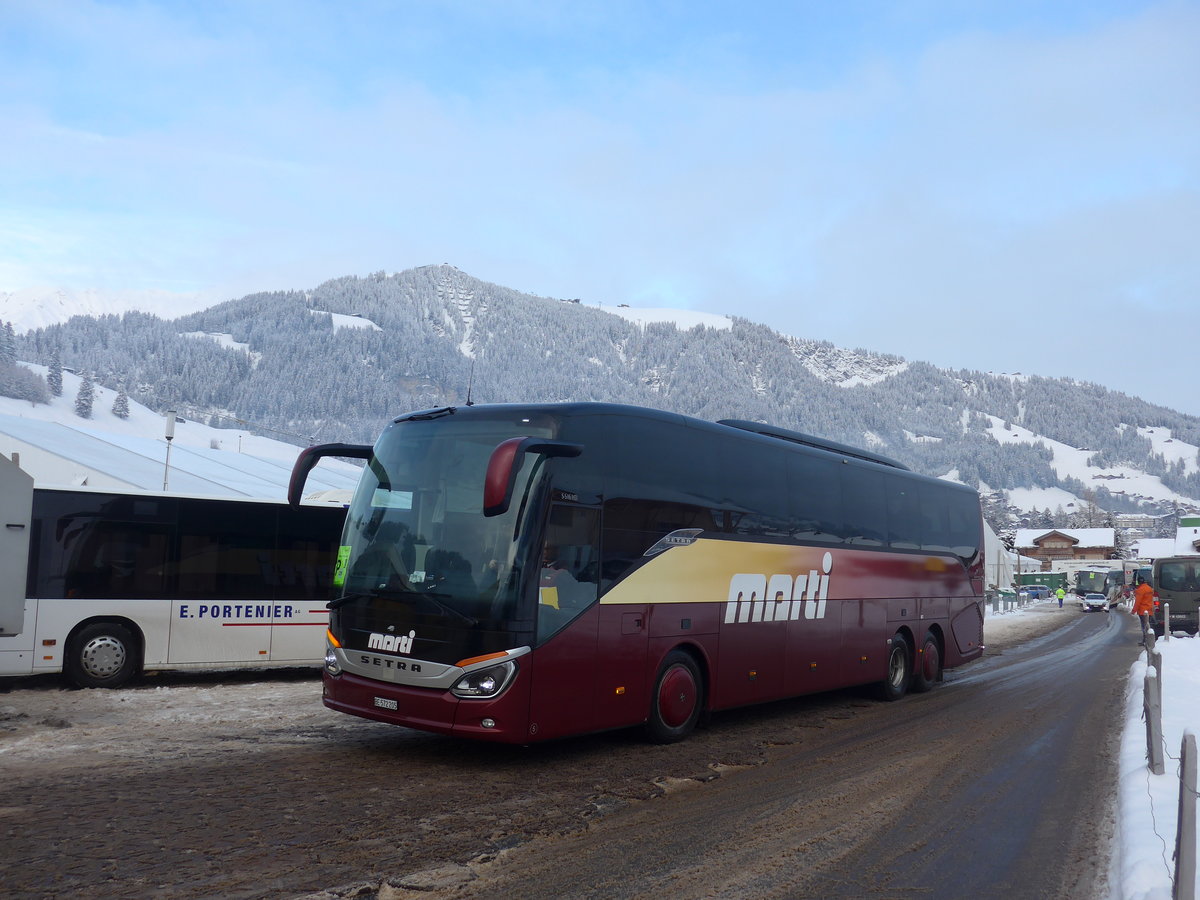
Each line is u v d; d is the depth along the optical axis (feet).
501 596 27.78
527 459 29.09
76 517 44.98
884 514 50.49
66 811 22.81
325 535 51.19
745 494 38.88
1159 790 27.35
